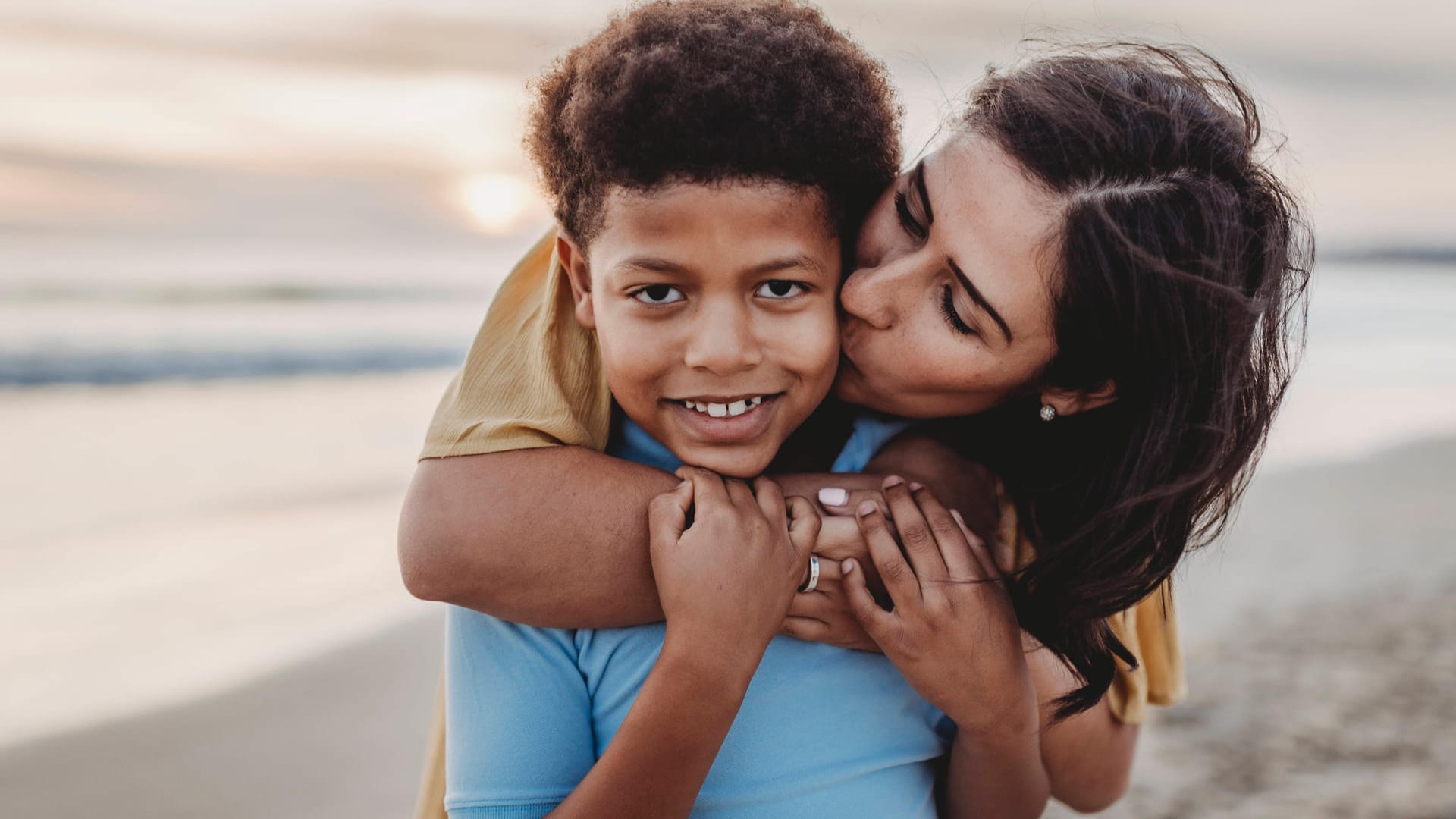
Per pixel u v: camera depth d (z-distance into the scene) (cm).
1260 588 564
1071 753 183
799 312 135
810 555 145
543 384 147
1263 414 154
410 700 459
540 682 144
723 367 131
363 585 596
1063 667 171
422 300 1722
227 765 400
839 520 148
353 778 394
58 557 632
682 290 130
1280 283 151
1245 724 408
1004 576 152
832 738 150
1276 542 645
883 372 146
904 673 146
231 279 1723
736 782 147
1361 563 605
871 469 161
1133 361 141
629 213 126
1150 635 194
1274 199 150
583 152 130
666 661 132
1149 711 422
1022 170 135
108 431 955
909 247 142
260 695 459
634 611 142
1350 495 758
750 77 124
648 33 131
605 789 131
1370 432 984
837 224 138
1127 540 148
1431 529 674
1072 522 159
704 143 121
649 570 140
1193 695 434
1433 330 1570
